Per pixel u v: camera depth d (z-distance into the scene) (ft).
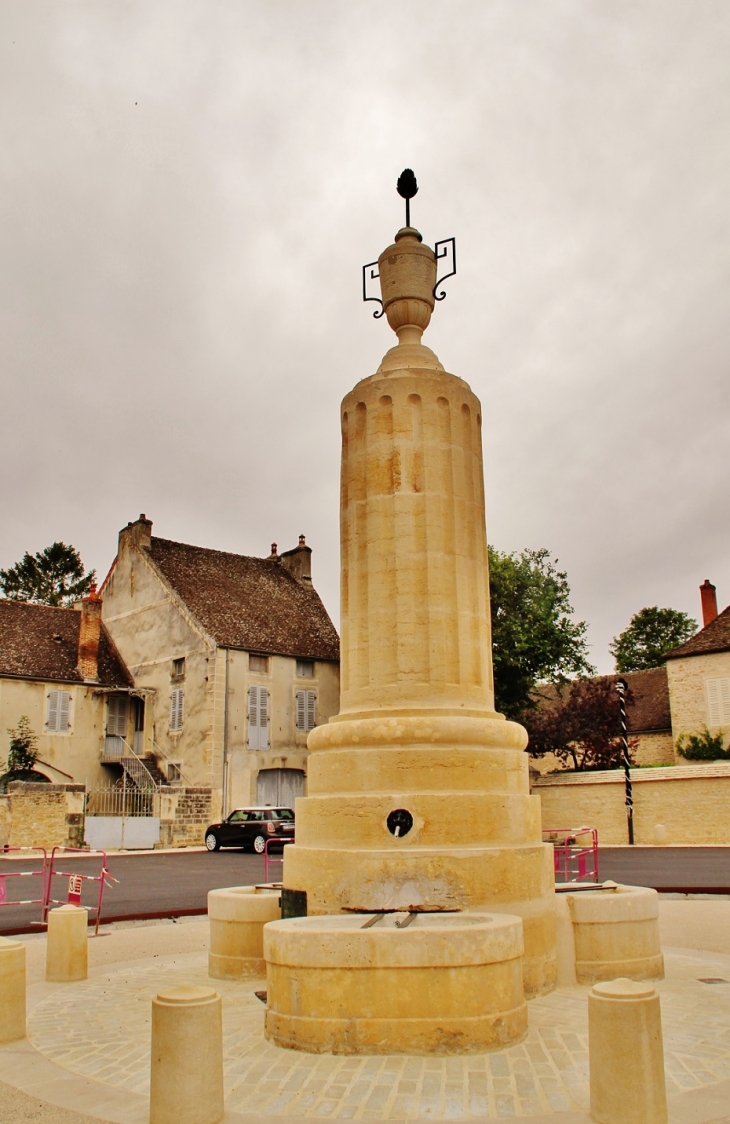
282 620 155.63
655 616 205.98
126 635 155.94
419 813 30.19
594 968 32.19
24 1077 23.18
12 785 114.01
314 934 24.56
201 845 127.85
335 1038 23.94
